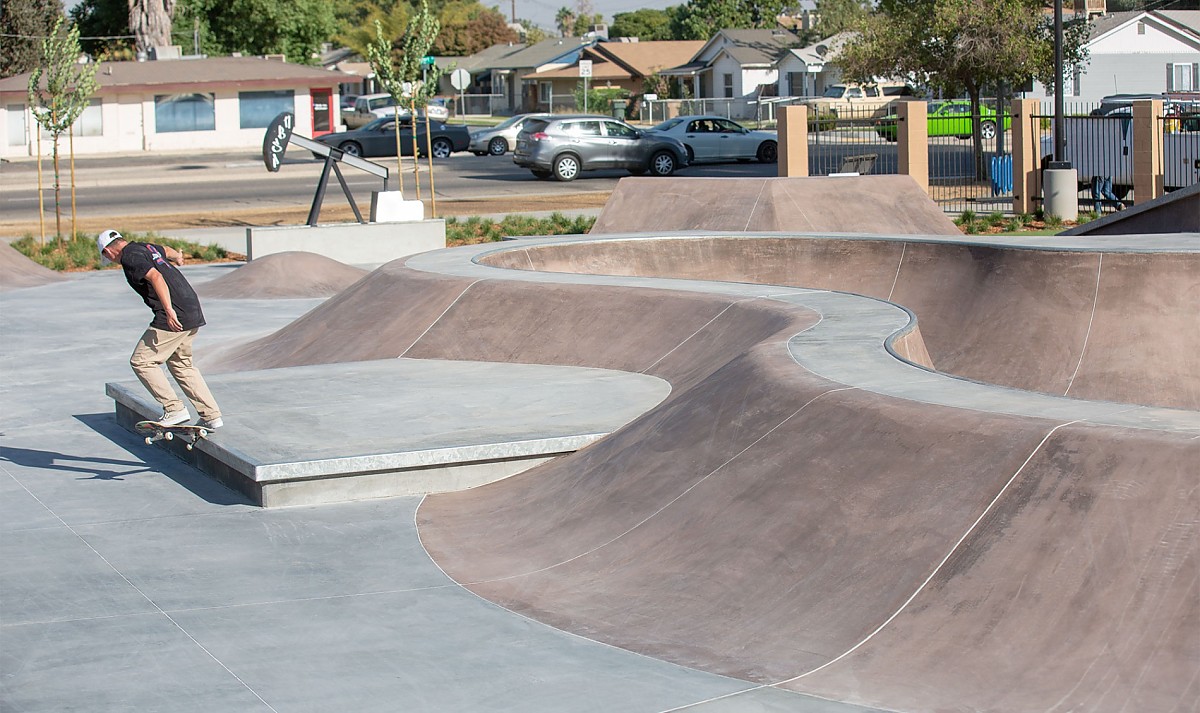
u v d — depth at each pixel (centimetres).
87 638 584
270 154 2106
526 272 1302
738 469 675
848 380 708
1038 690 479
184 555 705
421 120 4525
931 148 4228
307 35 6875
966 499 569
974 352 1250
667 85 7875
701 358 1012
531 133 3584
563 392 979
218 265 2148
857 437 637
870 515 593
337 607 624
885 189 2123
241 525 758
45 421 1041
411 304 1253
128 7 6172
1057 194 2384
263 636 586
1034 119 2494
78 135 5103
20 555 705
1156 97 4234
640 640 572
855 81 3538
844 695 502
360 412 926
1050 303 1228
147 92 5172
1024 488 557
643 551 655
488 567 680
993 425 593
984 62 3095
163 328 820
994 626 515
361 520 767
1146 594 496
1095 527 526
